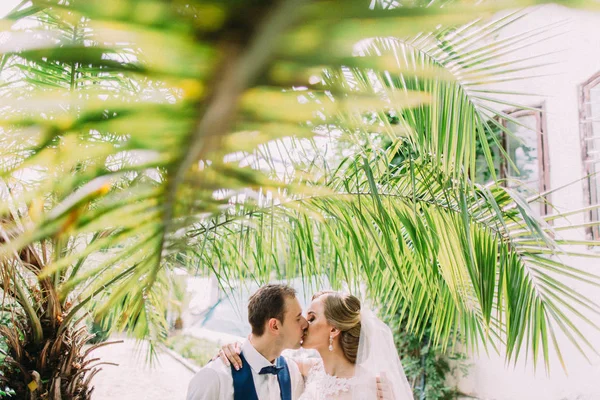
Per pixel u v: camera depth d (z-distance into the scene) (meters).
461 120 1.54
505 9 0.24
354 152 1.79
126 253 0.73
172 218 0.49
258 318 2.24
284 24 0.25
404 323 4.78
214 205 0.46
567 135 4.06
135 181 0.52
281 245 2.41
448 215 2.01
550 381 3.80
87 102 0.32
